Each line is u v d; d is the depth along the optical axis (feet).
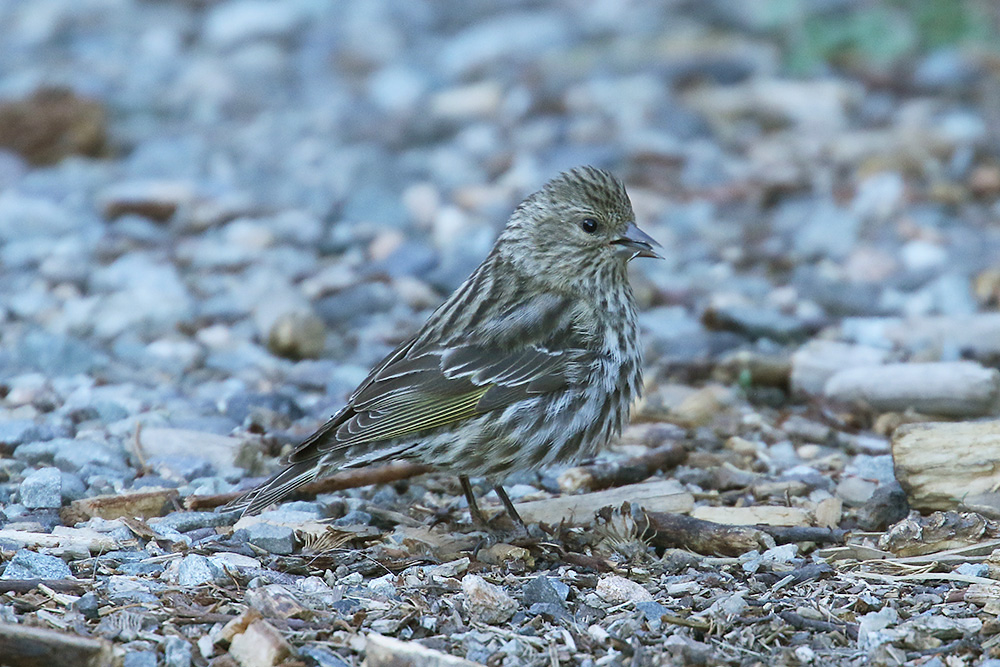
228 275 52.34
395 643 25.14
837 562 30.07
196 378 43.06
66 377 42.19
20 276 51.19
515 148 66.59
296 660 25.25
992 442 32.04
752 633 26.76
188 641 25.67
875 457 36.32
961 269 51.75
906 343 45.27
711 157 64.23
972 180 59.41
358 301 49.67
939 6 77.56
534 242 34.06
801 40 75.87
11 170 63.21
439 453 31.86
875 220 56.75
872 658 25.72
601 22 84.33
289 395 40.60
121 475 34.55
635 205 59.26
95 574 28.43
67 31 88.12
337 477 34.63
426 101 74.13
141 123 72.23
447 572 29.50
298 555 30.12
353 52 82.43
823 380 41.86
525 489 35.37
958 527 30.17
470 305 33.37
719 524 31.35
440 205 59.93
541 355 32.60
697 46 78.33
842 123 68.28
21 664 24.38
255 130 70.64
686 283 51.90
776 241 55.93
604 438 33.68
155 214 57.93
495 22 84.84
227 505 29.99
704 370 43.29
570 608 27.89
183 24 89.76
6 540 29.53
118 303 48.47
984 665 25.18
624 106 70.69
